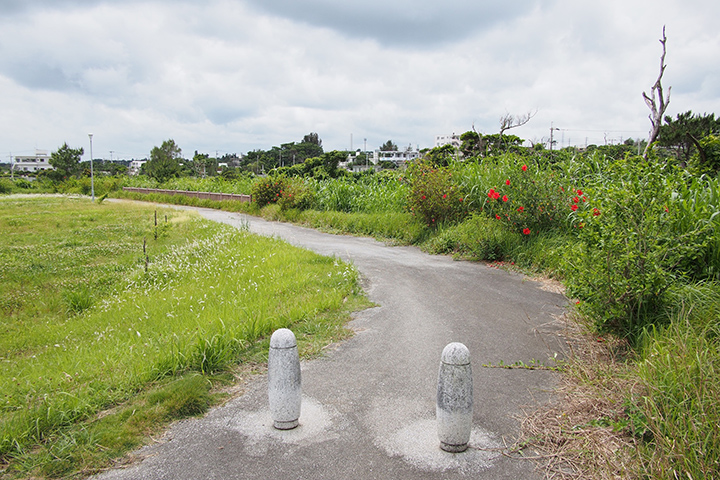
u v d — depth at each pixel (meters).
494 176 13.09
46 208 29.11
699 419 3.23
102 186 51.47
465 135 24.81
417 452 3.48
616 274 4.96
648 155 10.98
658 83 11.50
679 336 4.24
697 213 6.19
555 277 8.68
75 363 5.36
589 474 3.16
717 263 6.05
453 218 13.47
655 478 2.92
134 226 19.70
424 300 7.55
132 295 8.95
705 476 2.78
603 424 3.68
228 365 5.08
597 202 5.22
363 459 3.40
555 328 6.05
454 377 3.44
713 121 16.78
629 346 4.96
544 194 10.59
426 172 14.29
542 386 4.47
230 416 4.08
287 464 3.36
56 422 3.95
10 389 4.76
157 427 3.89
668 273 5.00
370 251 12.34
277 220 21.22
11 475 3.32
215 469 3.32
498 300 7.43
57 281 10.61
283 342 3.80
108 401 4.35
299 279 8.66
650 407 3.52
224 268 10.23
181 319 6.80
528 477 3.17
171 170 52.56
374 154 105.88
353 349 5.55
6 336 7.29
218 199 32.25
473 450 3.49
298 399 3.83
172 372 4.91
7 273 11.20
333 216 17.88
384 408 4.16
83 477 3.28
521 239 10.48
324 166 40.09
